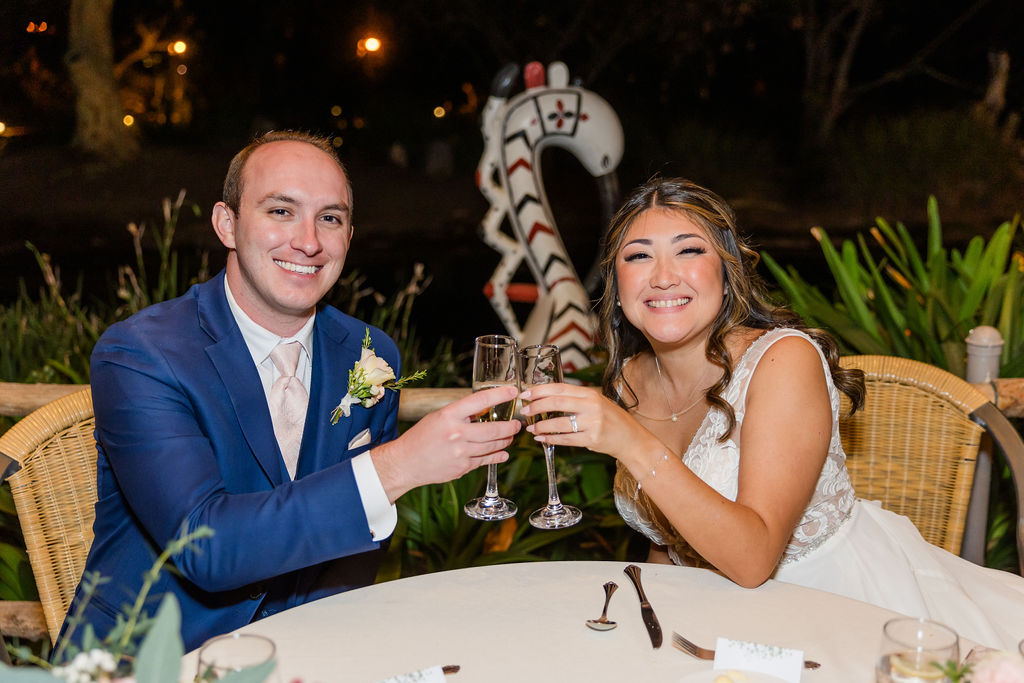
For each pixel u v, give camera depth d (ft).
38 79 61.98
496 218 17.97
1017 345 12.28
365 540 6.23
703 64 61.98
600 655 5.44
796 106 63.62
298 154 7.06
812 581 7.78
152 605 6.81
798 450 7.00
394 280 36.60
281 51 70.69
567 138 17.99
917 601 7.57
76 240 44.78
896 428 9.57
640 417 8.62
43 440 7.89
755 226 49.47
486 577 6.44
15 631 9.64
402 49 68.23
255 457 7.00
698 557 7.84
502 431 6.09
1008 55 59.77
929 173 52.16
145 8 65.46
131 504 6.65
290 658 5.44
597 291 25.00
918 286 13.56
